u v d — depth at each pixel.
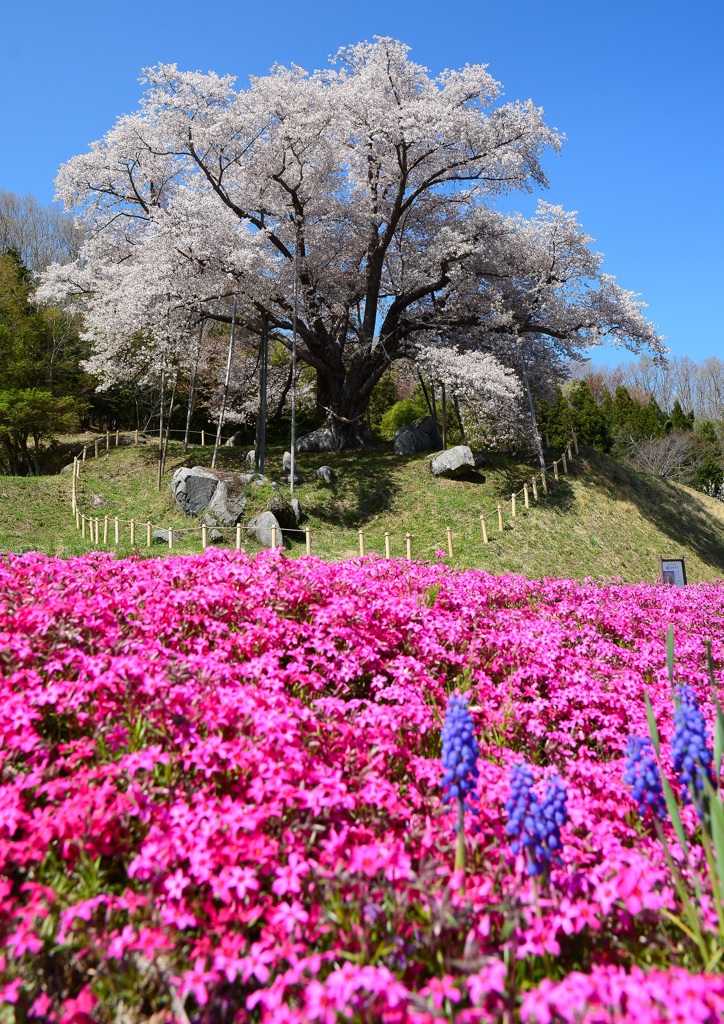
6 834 2.92
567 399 46.94
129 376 32.19
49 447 32.94
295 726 3.46
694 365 75.88
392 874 2.59
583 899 2.72
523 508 23.73
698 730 2.76
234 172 26.09
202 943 2.41
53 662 3.98
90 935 2.41
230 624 5.45
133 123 24.86
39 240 52.66
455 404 30.53
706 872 2.92
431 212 29.33
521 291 28.52
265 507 21.55
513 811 2.65
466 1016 2.02
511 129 24.52
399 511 23.53
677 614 8.81
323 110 24.84
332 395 29.88
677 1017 1.80
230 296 25.83
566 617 7.41
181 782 3.29
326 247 29.22
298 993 2.28
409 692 4.65
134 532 21.45
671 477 42.00
